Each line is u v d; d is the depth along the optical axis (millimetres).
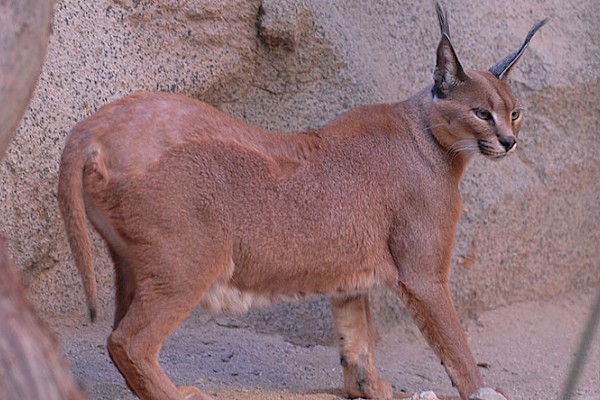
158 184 10711
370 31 16328
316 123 15539
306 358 14719
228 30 15148
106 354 13703
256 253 11469
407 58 16453
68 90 13891
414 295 12281
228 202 11148
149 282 10844
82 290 14477
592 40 18156
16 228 13523
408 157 12367
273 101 15555
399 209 12258
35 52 7910
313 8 15500
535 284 17406
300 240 11688
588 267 17969
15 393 6445
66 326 14227
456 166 12617
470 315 16719
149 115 10883
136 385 10891
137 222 10727
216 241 11086
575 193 17703
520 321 16938
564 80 17547
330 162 11969
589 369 15656
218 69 15109
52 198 13758
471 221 16422
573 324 17156
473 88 12398
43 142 13625
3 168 13367
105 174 10578
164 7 14758
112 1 14453
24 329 6613
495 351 16125
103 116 10773
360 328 13008
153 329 10867
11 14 7742
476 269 16578
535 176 17234
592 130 17891
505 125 12430
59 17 13977
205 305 11492
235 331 15195
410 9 16672
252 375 13859
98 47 14234
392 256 12344
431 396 12133
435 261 12367
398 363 15258
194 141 10961
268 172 11469
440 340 12281
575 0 18266
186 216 10844
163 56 14758
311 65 15570
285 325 15281
